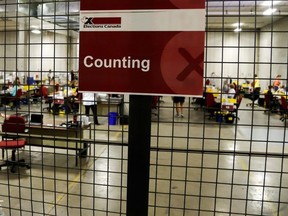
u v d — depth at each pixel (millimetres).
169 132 6328
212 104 5707
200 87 1351
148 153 1456
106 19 1409
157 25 1363
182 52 1351
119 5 1391
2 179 3811
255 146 5625
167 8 1346
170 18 1349
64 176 3895
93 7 1417
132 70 1408
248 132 6785
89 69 1452
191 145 5484
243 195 3482
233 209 3141
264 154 1722
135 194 1486
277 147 5574
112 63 1423
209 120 7695
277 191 3609
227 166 4500
